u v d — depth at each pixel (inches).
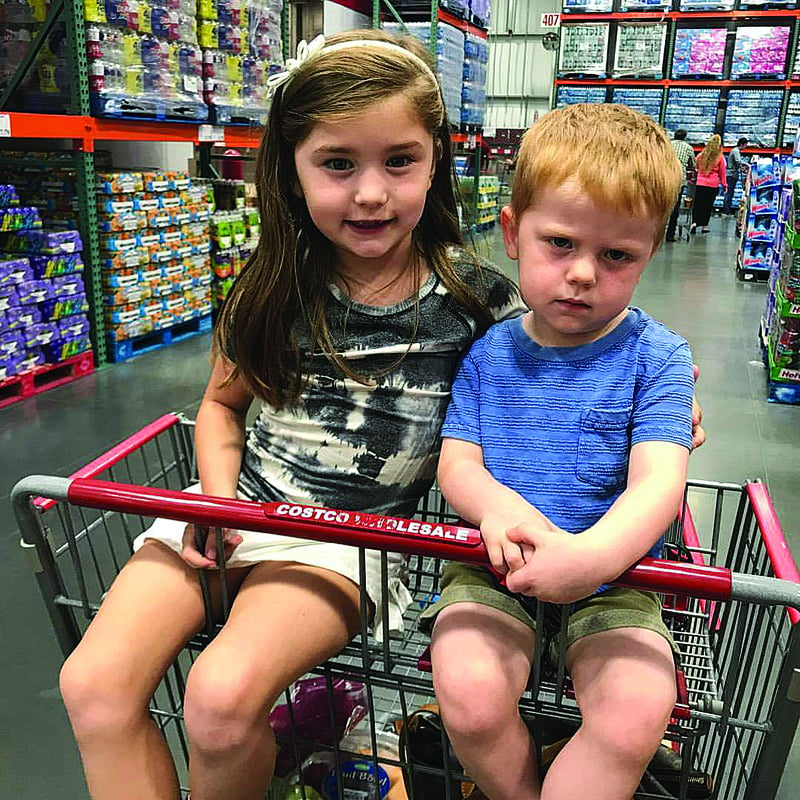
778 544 42.6
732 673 35.4
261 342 49.2
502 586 43.4
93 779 41.2
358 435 48.7
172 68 162.4
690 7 469.4
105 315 161.0
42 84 149.9
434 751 46.3
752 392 158.7
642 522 37.0
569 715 39.0
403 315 48.6
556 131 40.9
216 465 51.2
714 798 43.3
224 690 37.5
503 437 44.9
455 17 273.9
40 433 125.2
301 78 43.1
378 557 46.0
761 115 481.7
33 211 141.3
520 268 42.3
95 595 80.0
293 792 50.4
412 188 43.9
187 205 177.5
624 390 43.4
